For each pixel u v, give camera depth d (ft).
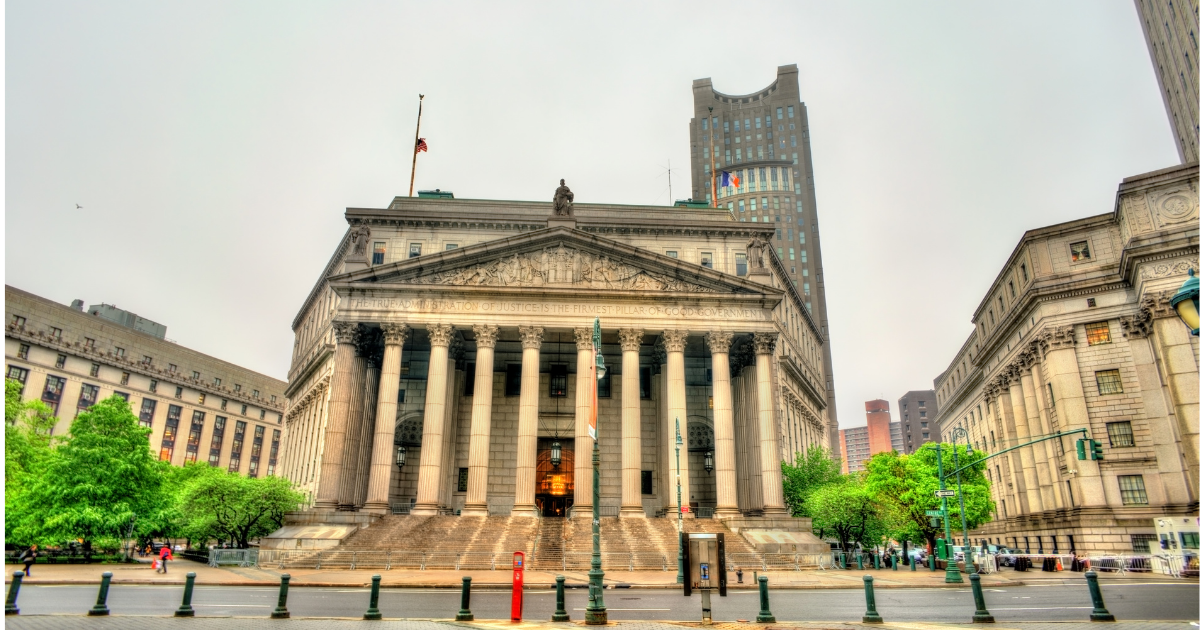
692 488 205.77
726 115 584.81
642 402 208.64
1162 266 184.85
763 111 577.43
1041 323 213.66
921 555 213.05
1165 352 181.16
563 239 180.34
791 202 536.83
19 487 182.39
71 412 324.39
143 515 175.22
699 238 222.48
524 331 172.45
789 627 64.13
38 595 88.43
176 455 377.91
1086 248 208.95
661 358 201.57
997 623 67.10
